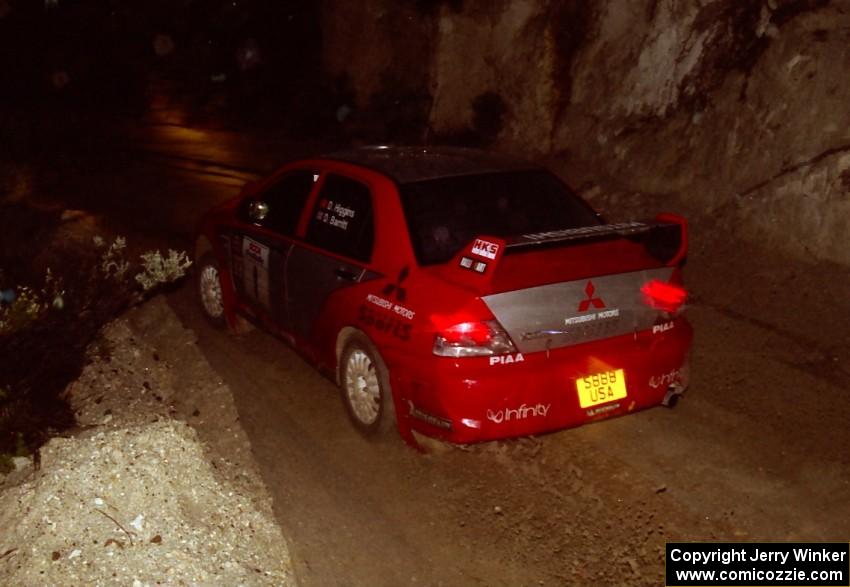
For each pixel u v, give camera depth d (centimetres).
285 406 585
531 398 455
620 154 1068
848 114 813
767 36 930
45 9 2483
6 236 1020
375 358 503
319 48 2017
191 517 434
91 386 577
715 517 447
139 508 427
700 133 968
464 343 446
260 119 2003
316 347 575
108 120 2238
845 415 552
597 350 469
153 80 2484
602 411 475
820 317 701
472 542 430
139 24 2531
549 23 1227
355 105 1714
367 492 477
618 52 1129
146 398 573
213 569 399
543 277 455
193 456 481
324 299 553
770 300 745
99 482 432
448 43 1378
